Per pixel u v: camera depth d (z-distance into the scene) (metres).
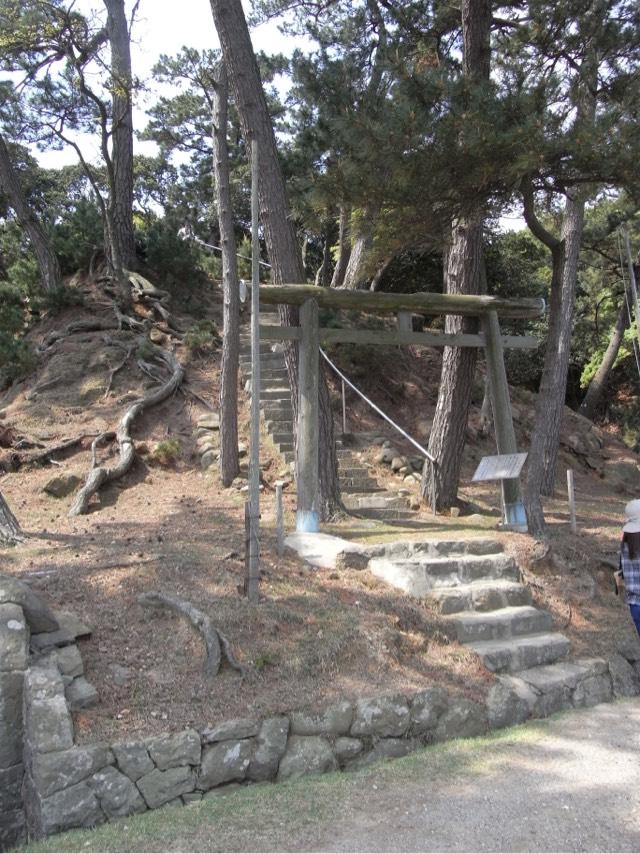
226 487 10.52
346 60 11.84
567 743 4.86
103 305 16.14
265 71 16.16
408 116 7.12
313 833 3.56
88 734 4.16
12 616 4.67
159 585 5.89
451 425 10.34
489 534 8.16
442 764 4.47
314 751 4.52
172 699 4.59
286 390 12.98
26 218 16.89
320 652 5.23
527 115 7.26
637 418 22.77
